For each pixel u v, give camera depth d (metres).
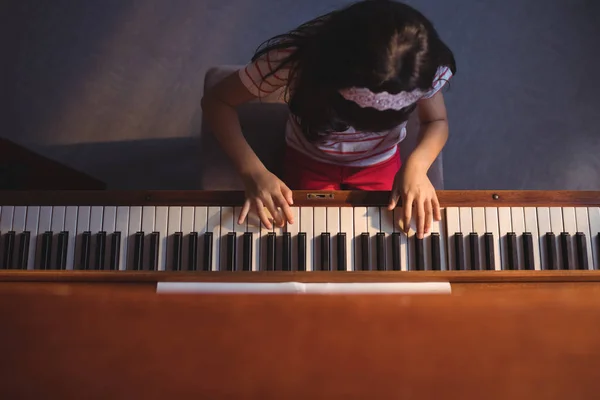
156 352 0.48
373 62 0.91
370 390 0.47
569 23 2.24
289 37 1.19
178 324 0.48
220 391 0.47
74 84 2.12
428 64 0.96
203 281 0.80
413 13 1.00
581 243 1.20
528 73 2.18
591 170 2.10
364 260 1.19
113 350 0.48
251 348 0.48
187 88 2.13
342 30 0.97
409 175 1.20
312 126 1.22
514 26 2.23
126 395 0.47
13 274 0.83
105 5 2.21
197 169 2.06
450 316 0.49
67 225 1.22
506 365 0.47
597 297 0.51
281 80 1.25
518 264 1.20
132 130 2.09
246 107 1.59
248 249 1.19
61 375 0.47
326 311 0.49
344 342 0.48
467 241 1.21
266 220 1.17
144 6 2.21
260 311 0.49
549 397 0.47
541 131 2.12
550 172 2.09
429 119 1.37
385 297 0.49
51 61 2.14
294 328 0.48
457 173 2.07
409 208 1.17
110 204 1.23
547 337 0.48
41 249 1.21
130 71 2.14
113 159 2.06
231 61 2.16
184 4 2.22
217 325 0.48
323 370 0.47
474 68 2.18
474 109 2.13
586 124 2.14
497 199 1.22
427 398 0.47
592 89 2.18
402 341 0.48
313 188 1.50
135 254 1.20
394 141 1.45
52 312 0.48
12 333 0.48
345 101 1.00
